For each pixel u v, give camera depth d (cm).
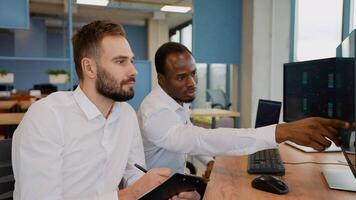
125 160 118
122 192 95
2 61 829
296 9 390
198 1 395
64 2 582
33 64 843
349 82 97
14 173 96
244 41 404
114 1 420
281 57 393
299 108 142
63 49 909
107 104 110
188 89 142
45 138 96
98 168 110
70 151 104
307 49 375
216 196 100
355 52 86
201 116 368
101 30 102
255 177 118
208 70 757
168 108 134
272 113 191
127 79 102
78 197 98
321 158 145
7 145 104
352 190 102
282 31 391
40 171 91
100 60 101
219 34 404
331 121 101
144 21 800
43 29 839
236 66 420
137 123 131
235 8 407
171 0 409
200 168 186
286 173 122
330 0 341
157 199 99
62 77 486
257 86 392
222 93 613
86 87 107
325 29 348
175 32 882
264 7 388
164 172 97
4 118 279
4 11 353
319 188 105
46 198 91
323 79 118
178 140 124
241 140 110
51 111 101
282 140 105
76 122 105
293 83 149
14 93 541
